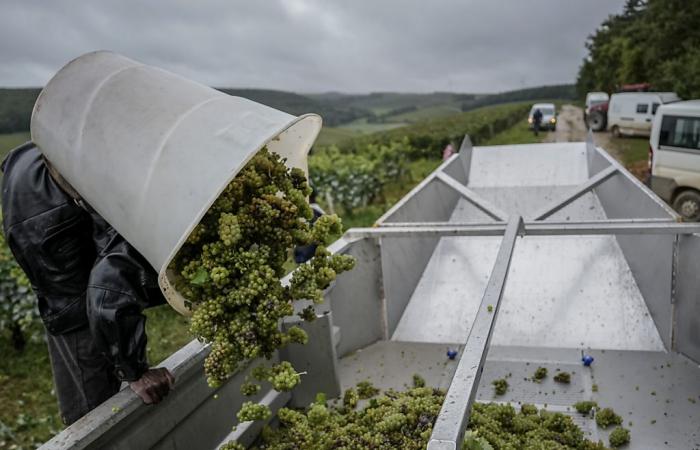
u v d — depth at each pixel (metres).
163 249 1.59
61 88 1.96
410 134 21.77
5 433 4.33
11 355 5.83
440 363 3.45
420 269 4.59
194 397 2.22
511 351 3.53
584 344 3.59
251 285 1.68
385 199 12.64
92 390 2.48
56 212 2.26
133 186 1.64
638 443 2.52
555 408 2.86
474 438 1.97
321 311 3.10
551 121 25.02
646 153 16.09
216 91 1.89
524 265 4.49
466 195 4.89
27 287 5.39
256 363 2.67
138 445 1.94
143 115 1.72
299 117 1.73
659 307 3.49
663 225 3.14
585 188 4.76
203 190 1.52
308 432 2.20
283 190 1.95
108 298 1.86
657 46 23.72
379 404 2.61
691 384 2.94
